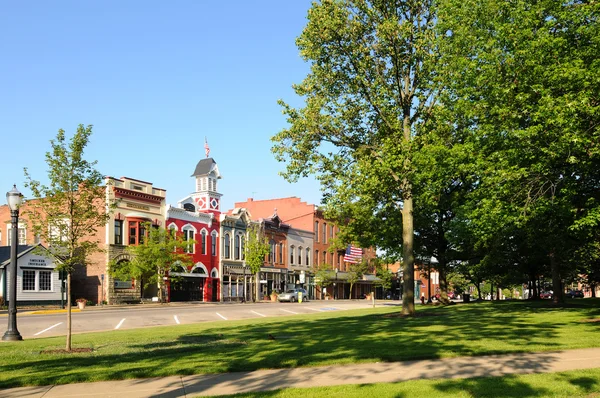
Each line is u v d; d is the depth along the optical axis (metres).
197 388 8.77
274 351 12.52
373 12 22.69
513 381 8.69
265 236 67.25
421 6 23.11
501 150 18.20
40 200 15.03
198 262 56.69
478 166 18.16
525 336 14.77
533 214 18.14
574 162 15.59
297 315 29.98
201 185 61.53
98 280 46.31
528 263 41.41
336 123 23.59
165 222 52.25
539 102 16.05
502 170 16.66
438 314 24.94
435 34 22.80
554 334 15.19
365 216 34.88
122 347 14.45
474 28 21.41
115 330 21.30
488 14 20.72
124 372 9.98
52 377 9.60
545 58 17.14
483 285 109.88
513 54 17.95
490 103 18.58
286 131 23.70
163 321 26.81
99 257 46.53
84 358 12.20
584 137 15.19
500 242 30.95
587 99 14.93
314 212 80.81
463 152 19.27
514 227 23.12
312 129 23.41
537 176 16.98
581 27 17.11
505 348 12.21
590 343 12.91
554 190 17.67
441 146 20.91
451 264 45.75
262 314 32.09
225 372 10.17
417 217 33.31
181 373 10.02
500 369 9.88
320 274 74.00
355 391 8.15
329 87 23.89
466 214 25.05
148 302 48.97
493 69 18.09
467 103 19.69
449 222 32.94
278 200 82.81
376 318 23.42
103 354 12.88
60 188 14.71
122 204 47.72
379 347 12.84
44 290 43.81
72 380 9.47
